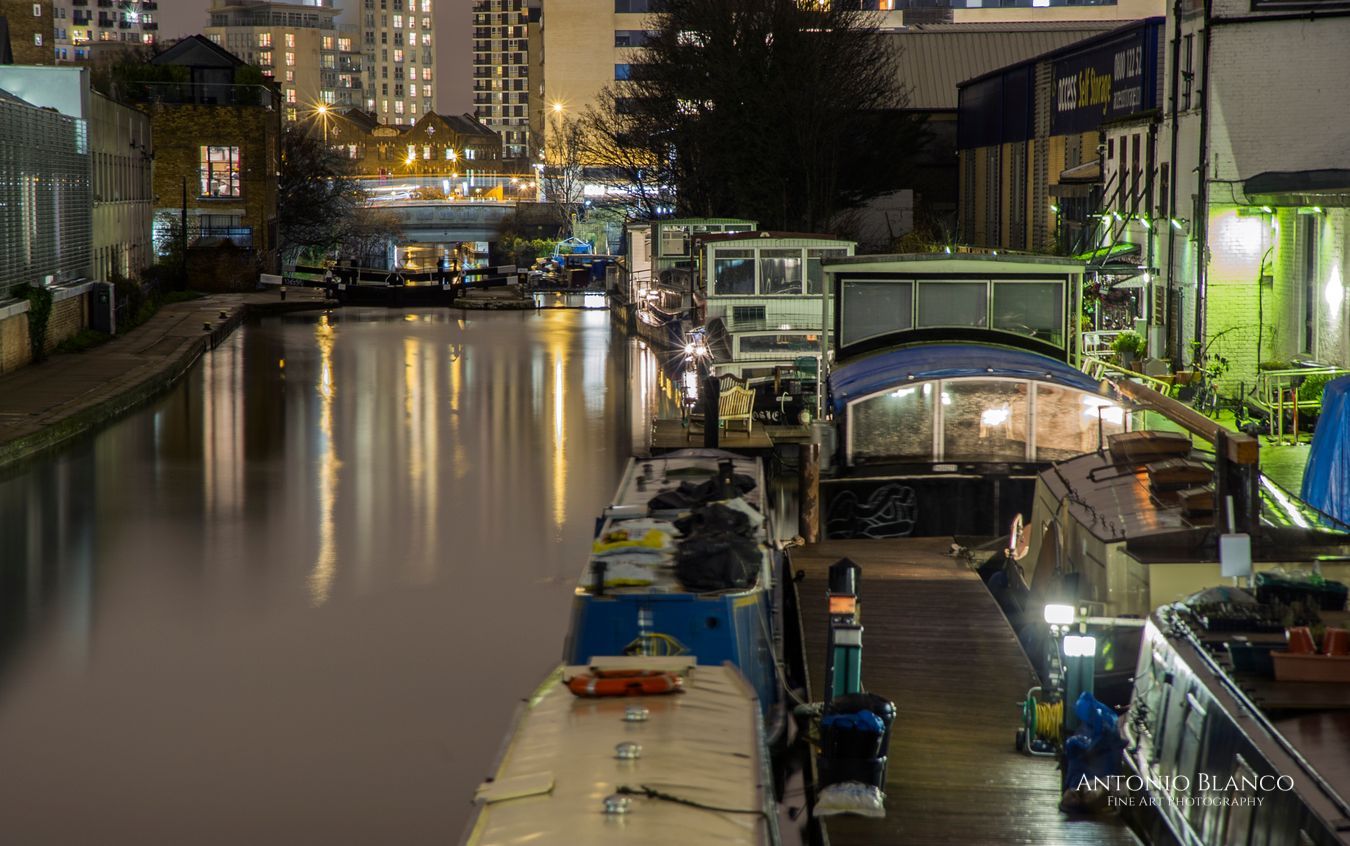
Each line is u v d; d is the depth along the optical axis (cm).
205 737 1455
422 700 1565
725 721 909
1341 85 3234
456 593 2014
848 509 2156
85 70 5572
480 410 3825
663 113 7538
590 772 820
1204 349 3291
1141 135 3816
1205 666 946
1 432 3161
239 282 8144
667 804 777
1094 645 1216
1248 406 3012
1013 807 1111
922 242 6116
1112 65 4672
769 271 3716
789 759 1273
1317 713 853
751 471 1791
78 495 2689
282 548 2272
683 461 1828
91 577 2089
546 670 1672
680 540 1380
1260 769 814
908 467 2177
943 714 1328
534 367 4791
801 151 6619
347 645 1767
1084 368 3186
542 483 2816
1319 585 1085
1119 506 1530
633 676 974
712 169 6956
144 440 3328
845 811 1095
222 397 4072
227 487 2770
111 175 6319
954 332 2547
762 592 1320
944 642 1548
